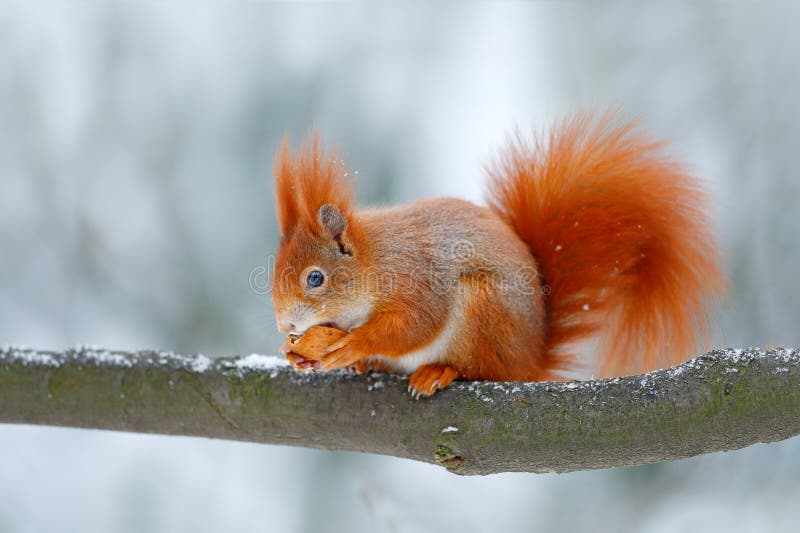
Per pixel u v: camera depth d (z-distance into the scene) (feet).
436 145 39.42
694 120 41.01
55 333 38.32
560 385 21.50
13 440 37.60
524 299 25.75
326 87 37.81
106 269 38.86
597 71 44.91
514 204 28.45
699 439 20.07
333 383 22.90
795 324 35.01
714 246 27.96
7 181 40.11
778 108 39.81
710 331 27.89
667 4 44.09
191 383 22.85
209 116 38.42
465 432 21.57
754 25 41.73
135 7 40.88
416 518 33.58
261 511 35.53
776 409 19.40
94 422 22.90
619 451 20.61
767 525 34.24
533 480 36.04
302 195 25.58
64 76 41.11
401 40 40.91
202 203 37.47
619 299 28.35
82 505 35.83
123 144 39.88
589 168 28.14
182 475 36.68
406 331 24.63
